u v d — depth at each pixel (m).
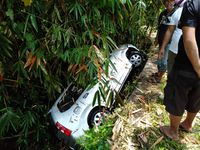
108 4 3.49
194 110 2.91
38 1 3.27
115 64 4.27
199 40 2.40
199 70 2.41
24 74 3.41
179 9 3.58
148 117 3.57
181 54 2.56
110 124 3.58
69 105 4.03
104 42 3.55
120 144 3.21
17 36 3.28
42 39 3.42
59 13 3.44
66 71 4.14
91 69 3.45
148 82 4.38
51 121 4.05
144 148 3.12
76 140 3.65
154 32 6.09
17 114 3.83
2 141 4.30
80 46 3.59
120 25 4.14
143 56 4.76
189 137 3.19
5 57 3.48
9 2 3.10
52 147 4.23
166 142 3.13
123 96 4.23
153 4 5.09
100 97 3.85
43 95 4.37
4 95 3.72
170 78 2.71
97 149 3.27
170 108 2.80
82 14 3.52
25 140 4.06
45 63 3.46
